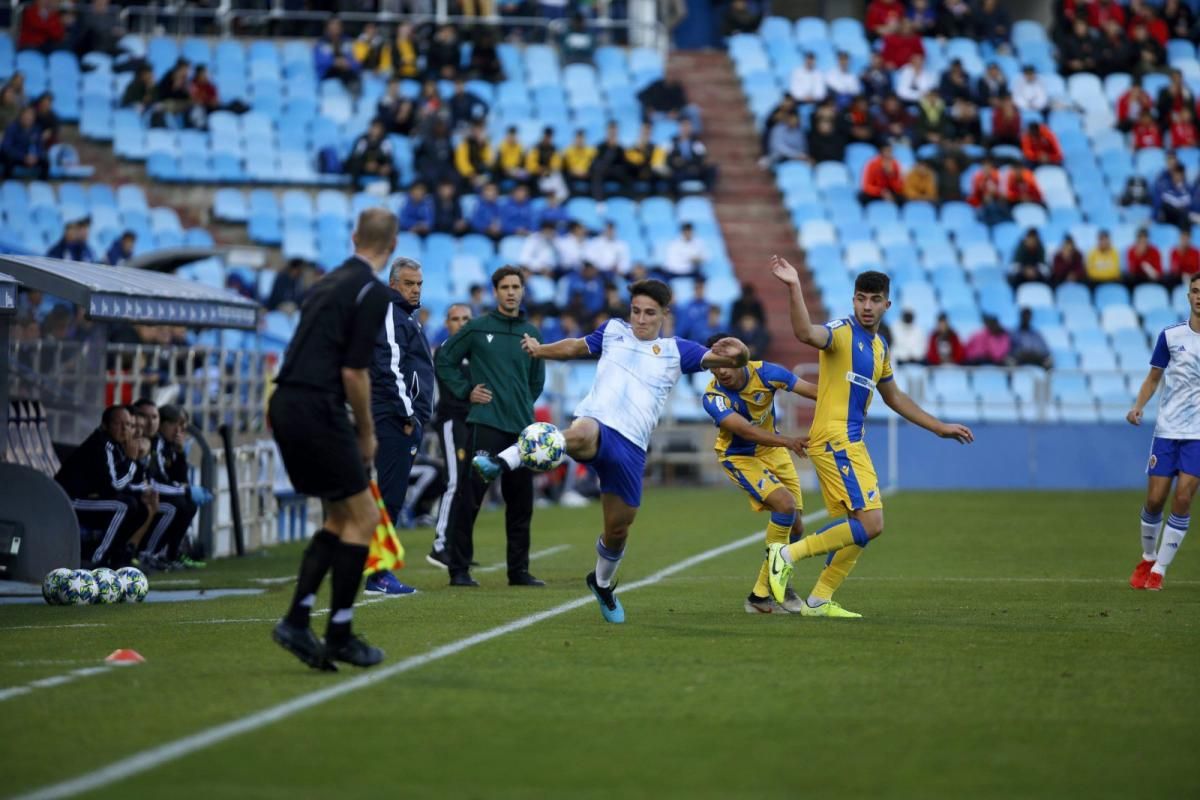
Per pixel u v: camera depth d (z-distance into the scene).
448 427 42.25
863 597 38.28
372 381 39.56
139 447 44.41
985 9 124.19
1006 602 37.12
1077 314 100.38
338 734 20.39
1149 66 123.19
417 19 115.19
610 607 32.16
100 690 23.58
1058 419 94.19
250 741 19.94
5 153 94.00
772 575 32.66
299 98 106.62
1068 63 122.56
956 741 20.20
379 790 17.47
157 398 53.38
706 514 71.31
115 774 18.11
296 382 24.94
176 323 45.22
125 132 100.62
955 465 92.75
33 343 50.31
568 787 17.66
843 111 111.00
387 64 110.50
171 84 102.62
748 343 90.50
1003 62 122.62
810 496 84.25
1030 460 93.00
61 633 30.69
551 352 31.56
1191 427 40.41
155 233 92.19
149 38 109.81
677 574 44.59
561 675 25.06
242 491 55.31
